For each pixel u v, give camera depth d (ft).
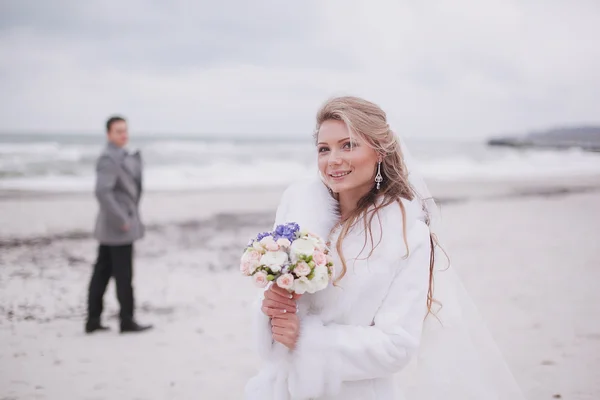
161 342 15.89
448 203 47.01
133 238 16.56
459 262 25.31
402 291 5.35
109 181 16.06
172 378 13.28
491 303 18.92
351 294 5.40
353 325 5.40
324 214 5.99
